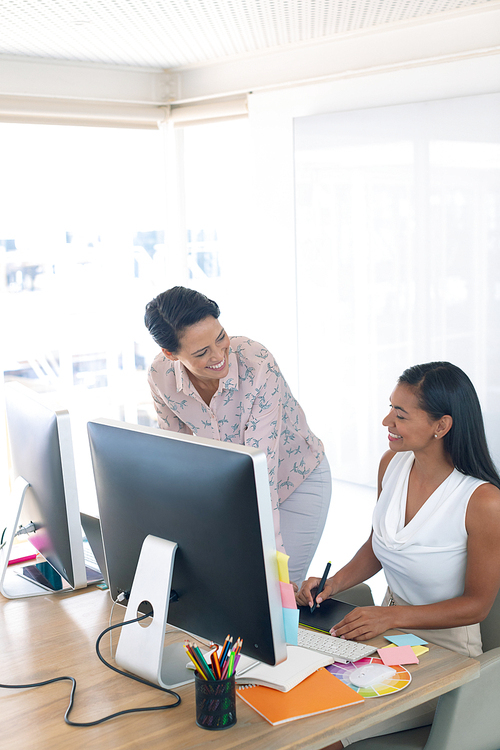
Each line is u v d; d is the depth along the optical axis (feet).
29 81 10.29
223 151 13.44
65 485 5.48
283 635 4.08
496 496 5.44
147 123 11.49
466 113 8.93
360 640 4.93
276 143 10.67
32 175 12.11
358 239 10.09
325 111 10.14
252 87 10.77
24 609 5.60
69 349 12.94
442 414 5.52
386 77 9.53
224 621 4.26
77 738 3.88
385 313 10.00
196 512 4.16
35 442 5.74
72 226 12.60
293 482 7.55
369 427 10.38
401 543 5.75
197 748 3.74
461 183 9.09
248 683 4.34
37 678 4.54
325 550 11.36
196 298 6.03
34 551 6.93
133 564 4.85
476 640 5.61
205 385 6.73
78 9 8.09
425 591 5.76
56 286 12.65
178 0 7.95
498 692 4.81
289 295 10.96
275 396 6.56
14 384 6.63
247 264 13.89
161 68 11.39
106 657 4.77
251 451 3.86
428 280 9.53
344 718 3.97
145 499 4.52
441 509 5.59
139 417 13.79
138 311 13.38
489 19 8.65
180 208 11.97
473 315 9.21
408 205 9.56
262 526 3.87
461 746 4.78
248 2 8.11
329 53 9.96
